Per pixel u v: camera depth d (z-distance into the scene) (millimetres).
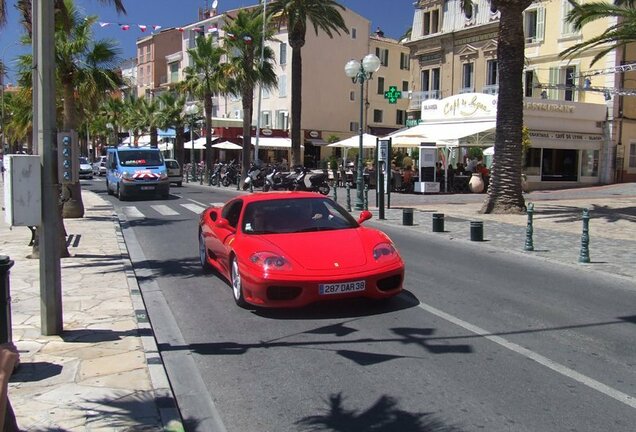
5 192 5816
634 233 14250
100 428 3979
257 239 7230
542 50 35500
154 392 4605
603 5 17203
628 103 33844
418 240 13281
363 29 55875
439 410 4355
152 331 6199
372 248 7090
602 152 34188
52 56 5602
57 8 13508
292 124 29375
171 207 21484
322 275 6574
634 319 6832
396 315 6914
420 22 42531
